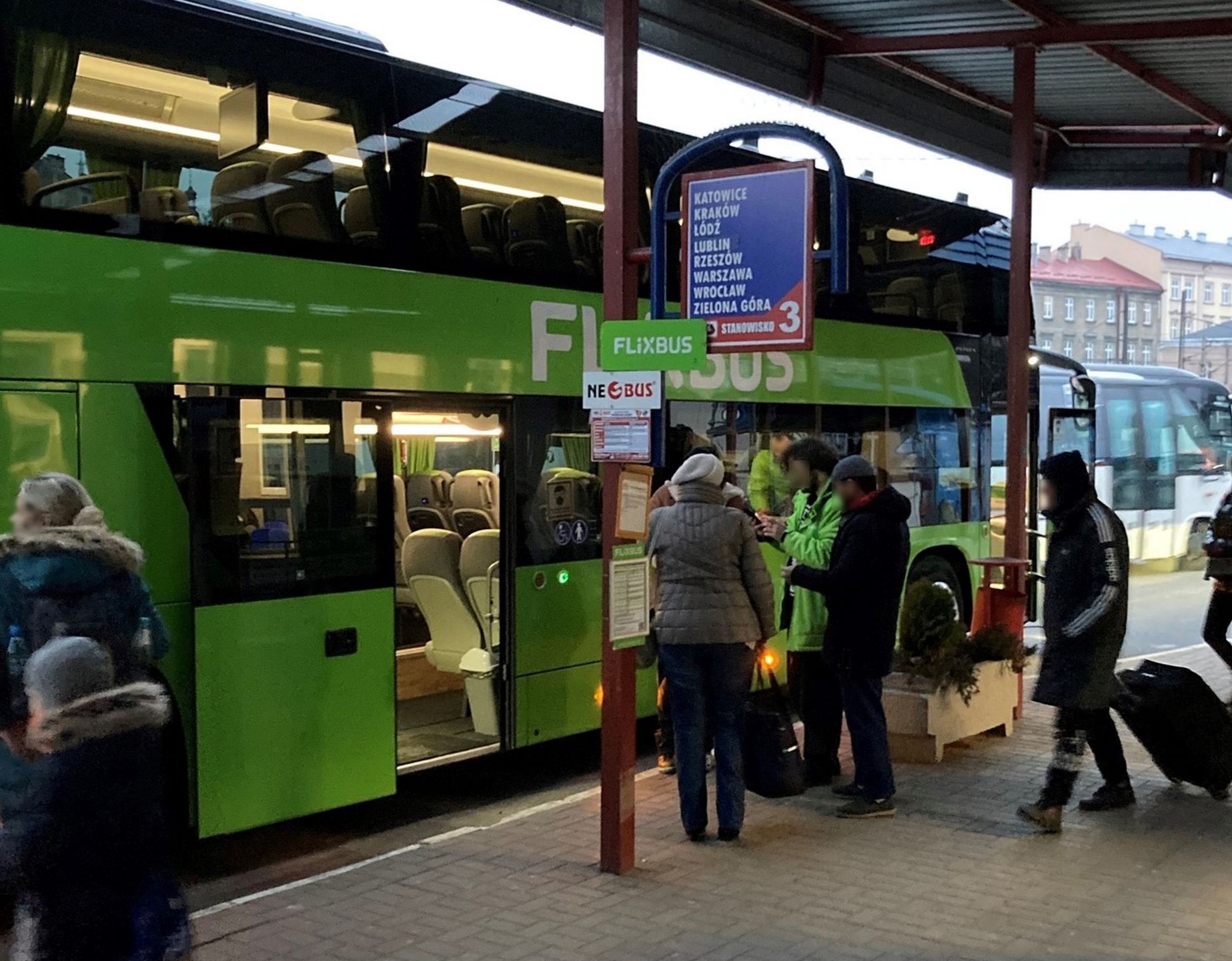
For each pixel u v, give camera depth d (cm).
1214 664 1227
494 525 880
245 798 614
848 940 511
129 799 384
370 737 671
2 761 388
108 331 569
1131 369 2453
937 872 595
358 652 666
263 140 638
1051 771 657
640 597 602
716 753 645
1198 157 1359
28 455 541
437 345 712
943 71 1146
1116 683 665
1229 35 865
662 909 548
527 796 780
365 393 673
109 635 402
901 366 1085
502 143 762
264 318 629
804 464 738
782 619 775
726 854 624
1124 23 909
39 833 372
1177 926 528
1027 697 1015
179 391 593
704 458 645
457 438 888
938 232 1139
